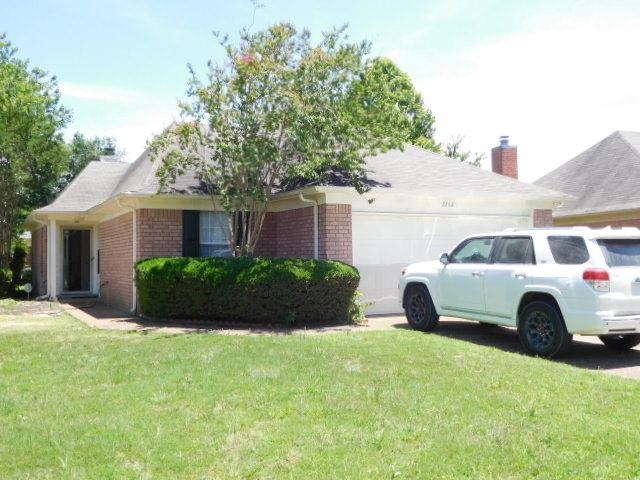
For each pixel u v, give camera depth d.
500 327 12.30
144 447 5.23
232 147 12.75
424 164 17.23
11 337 11.05
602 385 7.21
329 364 8.19
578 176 22.06
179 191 14.26
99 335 11.24
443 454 5.06
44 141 25.45
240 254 14.00
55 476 4.68
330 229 13.77
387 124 13.98
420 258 15.02
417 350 9.23
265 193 13.08
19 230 29.34
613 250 8.84
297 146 12.73
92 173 22.28
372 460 4.95
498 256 10.28
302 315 12.55
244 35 13.23
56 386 7.27
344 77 13.23
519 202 16.33
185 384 7.16
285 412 6.13
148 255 14.42
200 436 5.49
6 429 5.73
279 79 12.93
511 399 6.55
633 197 18.23
